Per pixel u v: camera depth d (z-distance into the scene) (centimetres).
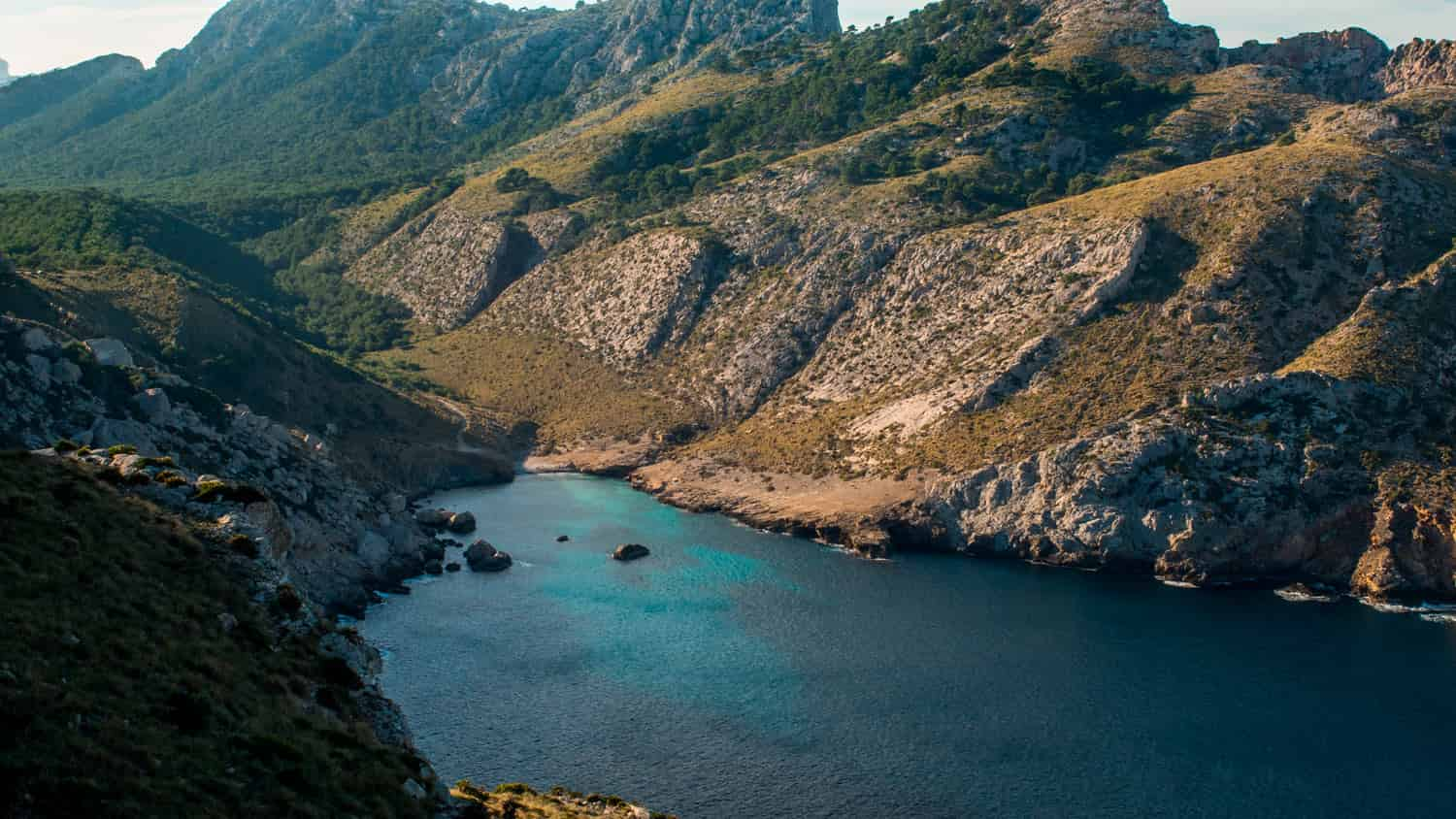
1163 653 11850
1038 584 14225
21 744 4134
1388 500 14350
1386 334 16212
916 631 12400
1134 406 16200
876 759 9375
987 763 9356
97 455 7194
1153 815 8625
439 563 14538
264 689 5444
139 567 5759
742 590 13750
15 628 4772
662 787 8800
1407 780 9206
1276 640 12288
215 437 13675
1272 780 9175
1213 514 14588
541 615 12638
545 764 9106
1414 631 12650
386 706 6134
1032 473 15688
